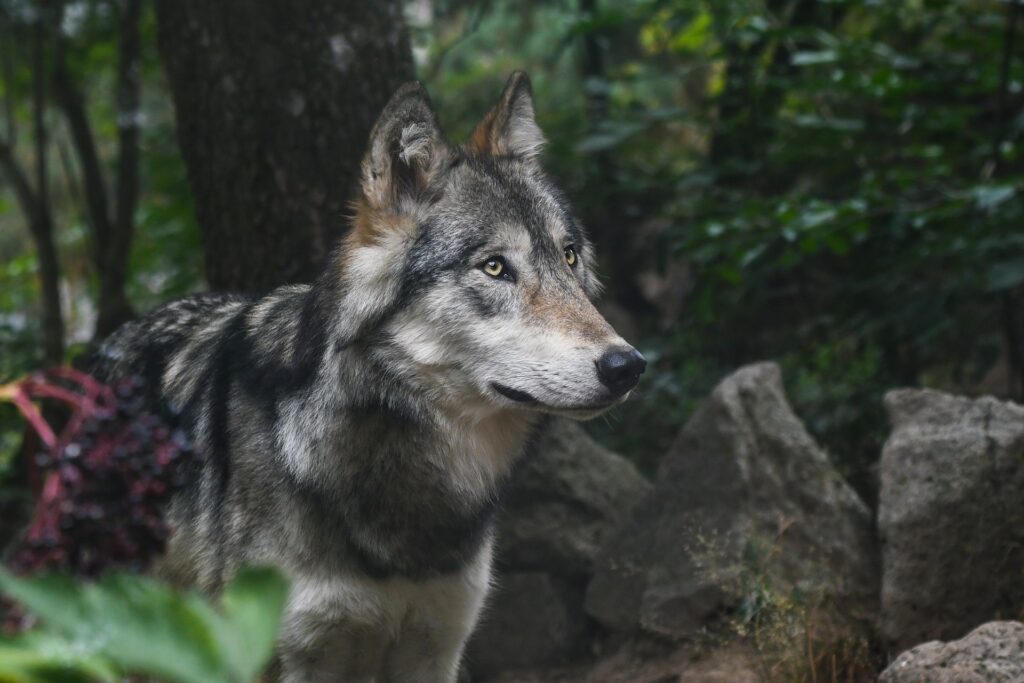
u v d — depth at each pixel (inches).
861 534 218.7
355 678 164.6
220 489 163.2
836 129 296.0
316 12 235.8
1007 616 195.2
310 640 154.4
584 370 146.8
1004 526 197.8
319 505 153.5
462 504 160.4
